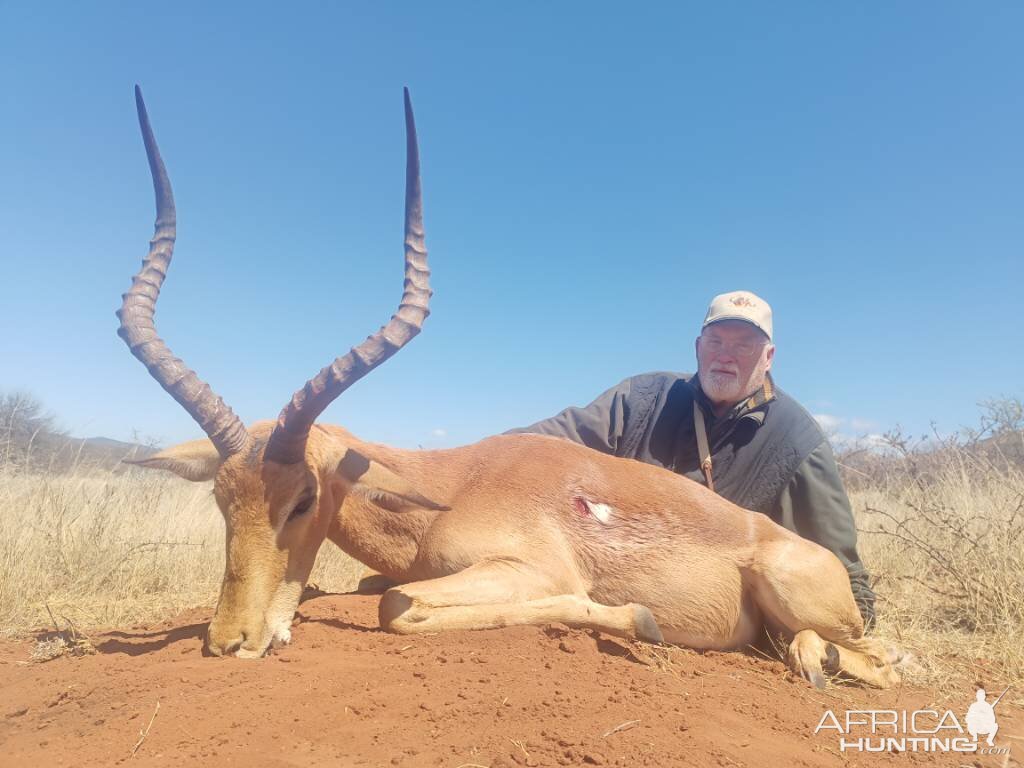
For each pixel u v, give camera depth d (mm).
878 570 2219
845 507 1725
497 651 1181
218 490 1278
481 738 892
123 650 1303
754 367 1732
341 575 2174
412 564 1511
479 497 1484
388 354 1287
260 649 1197
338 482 1393
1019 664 1523
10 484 2682
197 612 1652
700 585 1461
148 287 1342
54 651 1286
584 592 1454
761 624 1515
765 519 1540
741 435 1776
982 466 2607
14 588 1756
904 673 1478
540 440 1604
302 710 952
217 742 874
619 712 988
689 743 925
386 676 1064
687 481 1575
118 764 831
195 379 1285
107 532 2127
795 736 1056
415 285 1335
